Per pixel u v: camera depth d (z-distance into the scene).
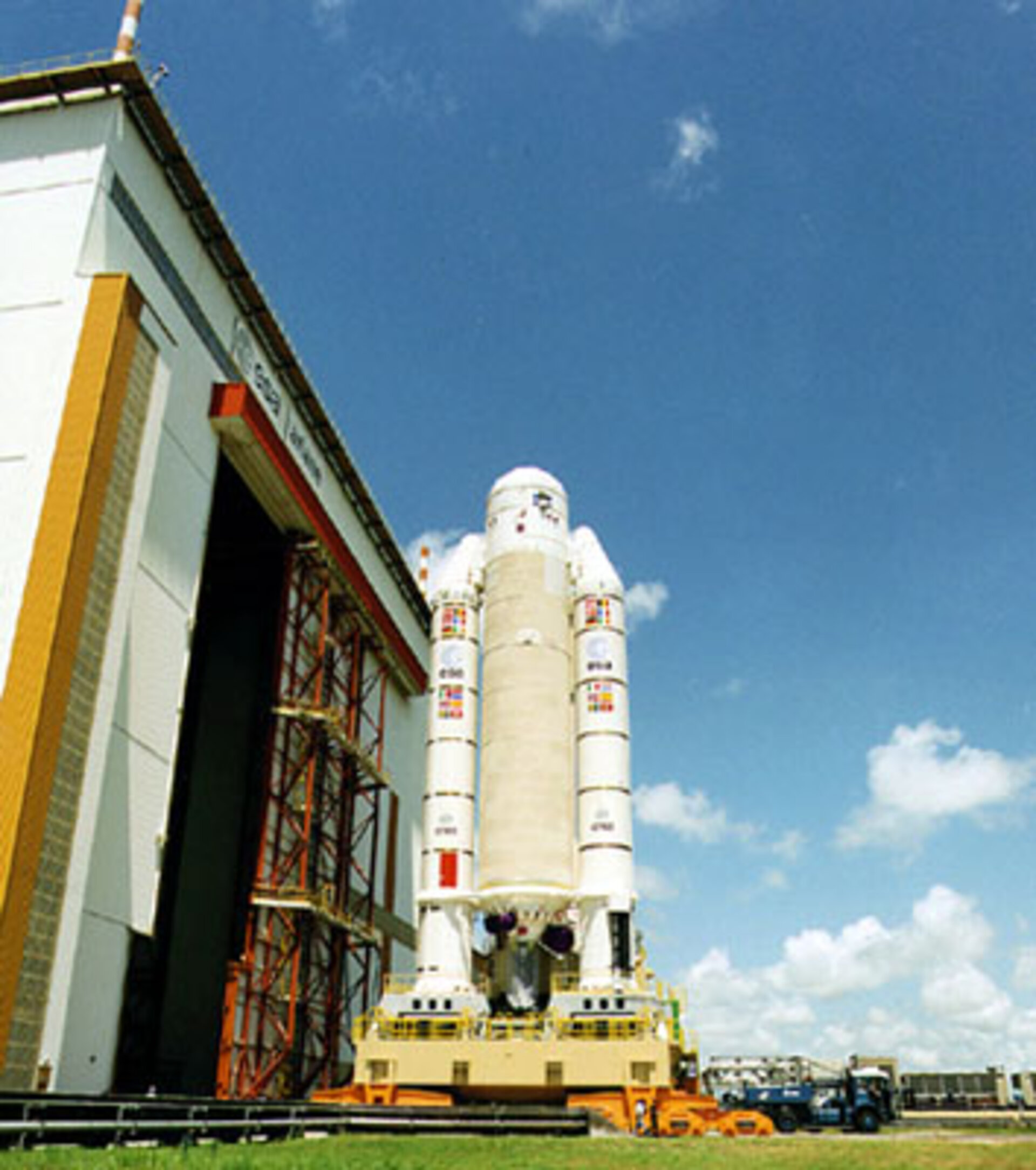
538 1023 36.41
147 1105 21.47
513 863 38.97
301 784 49.78
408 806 69.62
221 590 51.72
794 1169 18.16
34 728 27.53
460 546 46.94
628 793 40.78
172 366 37.38
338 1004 50.91
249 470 45.25
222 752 48.41
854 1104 41.91
